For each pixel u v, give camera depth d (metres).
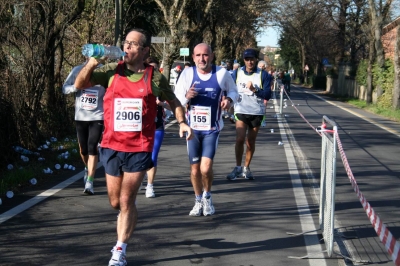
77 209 7.23
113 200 5.14
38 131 11.78
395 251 4.23
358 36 46.50
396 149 14.37
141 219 6.88
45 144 11.92
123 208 5.01
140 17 27.86
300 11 42.66
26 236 6.05
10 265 5.16
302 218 7.08
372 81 36.88
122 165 4.97
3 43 11.17
